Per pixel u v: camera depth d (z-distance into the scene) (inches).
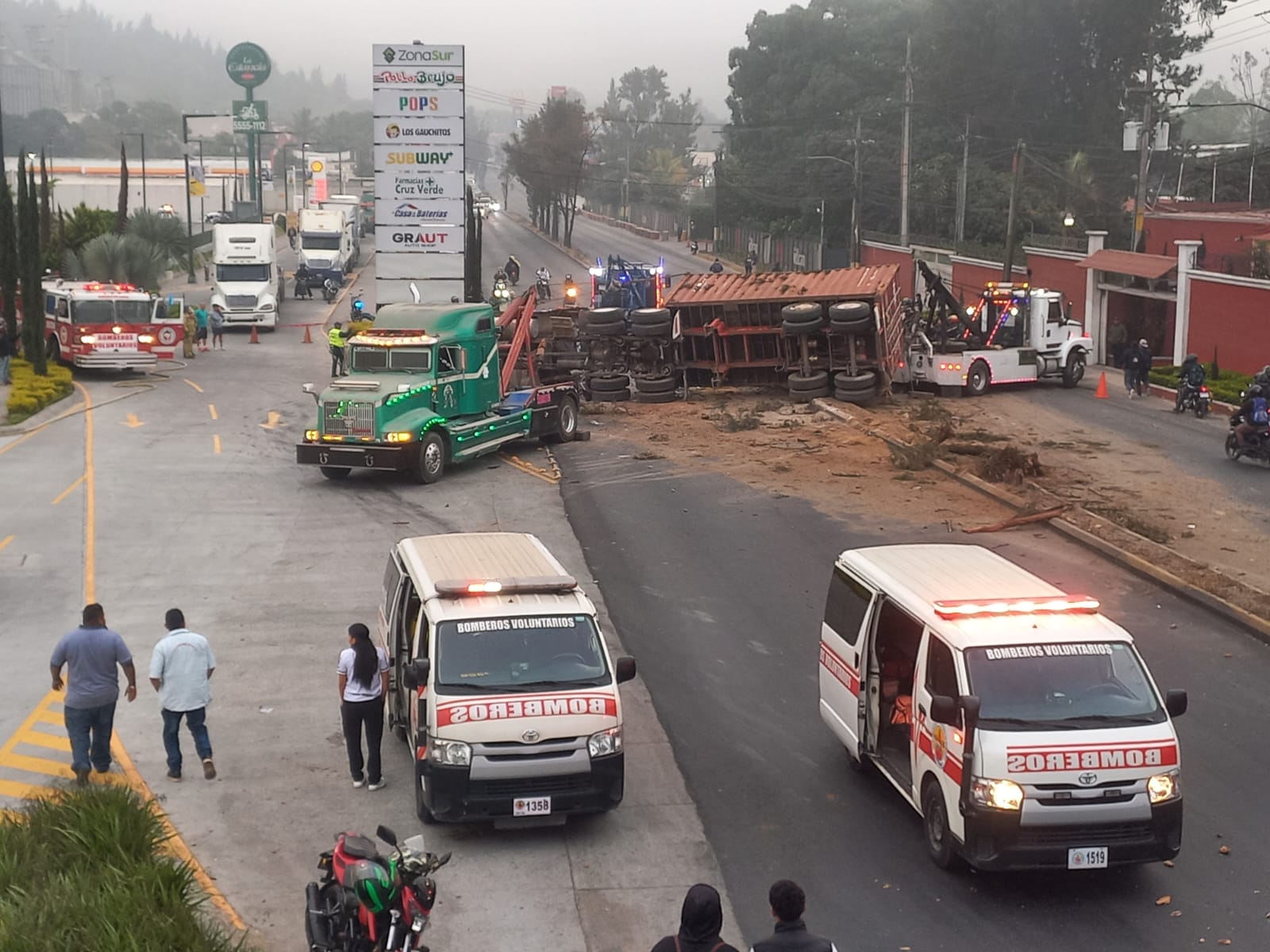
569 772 447.2
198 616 704.4
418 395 1055.6
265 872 430.0
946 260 2598.4
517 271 3142.2
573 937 392.2
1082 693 419.2
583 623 479.5
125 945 346.9
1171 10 3147.1
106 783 487.2
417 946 341.4
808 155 3348.9
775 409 1430.9
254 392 1542.8
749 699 596.7
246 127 4539.9
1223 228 1985.7
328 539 871.7
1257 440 1112.2
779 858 444.5
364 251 4259.4
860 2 4133.9
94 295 1589.6
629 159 6825.8
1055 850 397.7
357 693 487.2
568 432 1253.7
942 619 443.2
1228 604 700.7
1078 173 2997.0
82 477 1039.6
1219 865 433.1
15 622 688.4
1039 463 1063.6
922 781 444.5
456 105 1755.7
